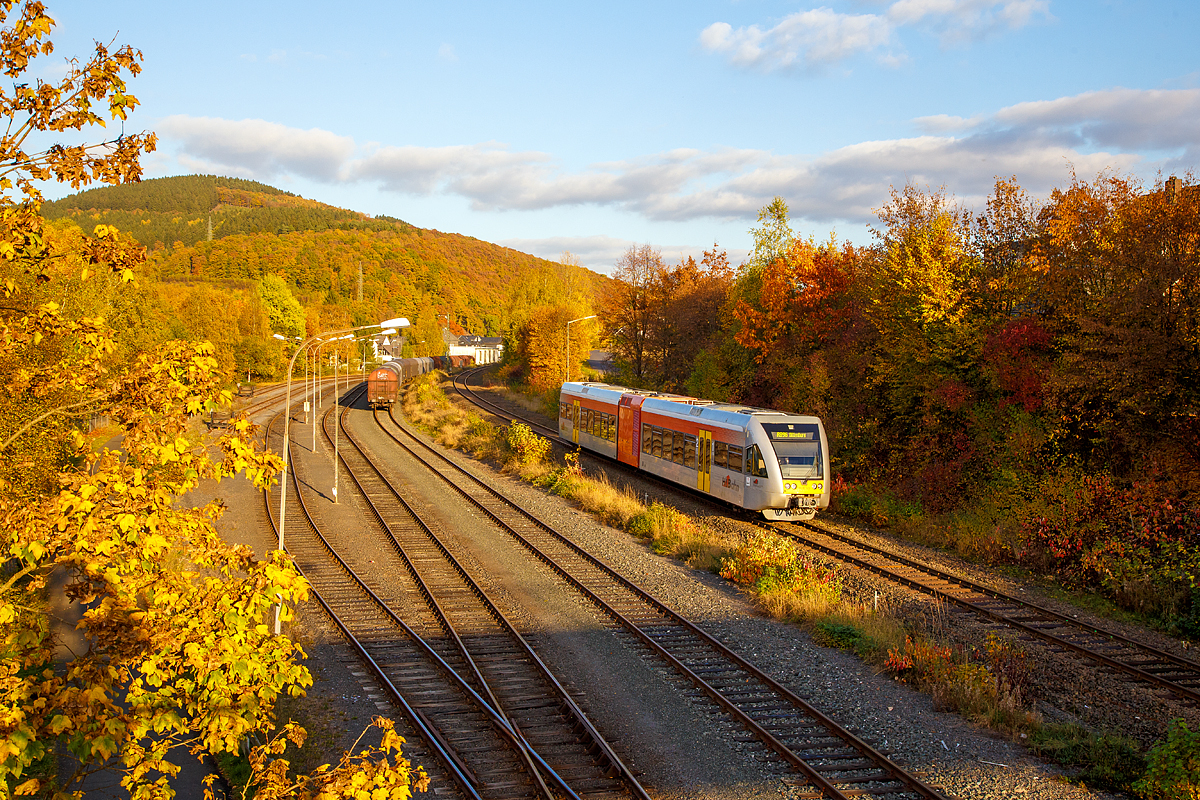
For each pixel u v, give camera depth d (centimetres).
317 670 1324
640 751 1012
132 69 607
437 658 1341
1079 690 1209
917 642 1326
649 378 5300
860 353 3025
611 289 5556
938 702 1135
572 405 3834
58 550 586
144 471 587
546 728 1085
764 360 3753
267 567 626
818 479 2181
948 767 970
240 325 8544
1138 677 1253
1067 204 2255
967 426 2492
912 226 2734
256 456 644
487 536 2252
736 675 1259
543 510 2564
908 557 1972
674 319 5169
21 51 565
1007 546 1948
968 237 2653
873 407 2919
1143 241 1931
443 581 1830
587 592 1694
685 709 1135
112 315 2830
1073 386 2003
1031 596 1673
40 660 582
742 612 1571
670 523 2212
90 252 624
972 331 2439
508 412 5625
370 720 1134
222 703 603
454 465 3491
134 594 587
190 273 17362
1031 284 2419
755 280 4303
